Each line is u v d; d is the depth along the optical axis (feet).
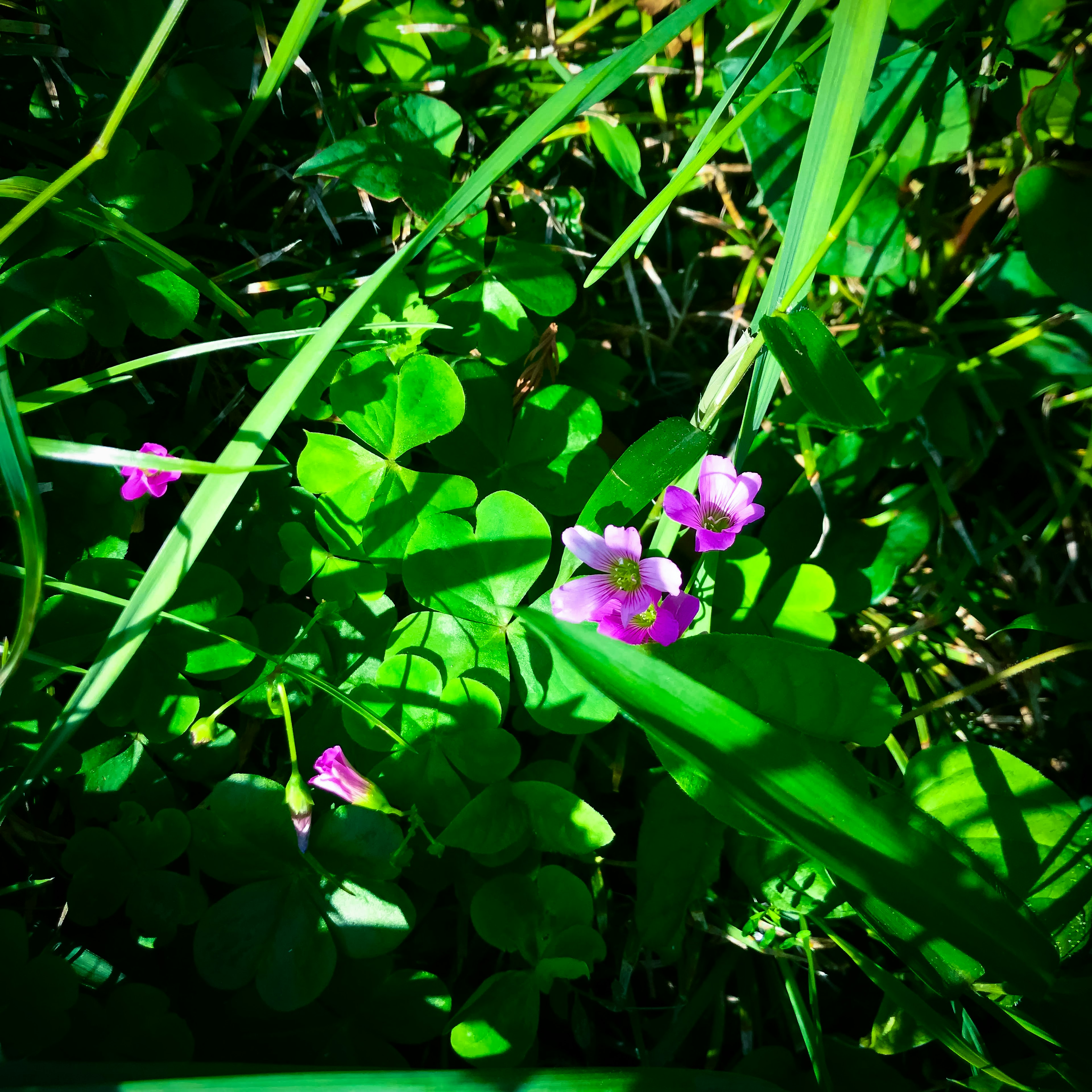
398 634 0.61
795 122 0.68
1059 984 0.59
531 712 0.60
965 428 0.71
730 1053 0.65
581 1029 0.62
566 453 0.65
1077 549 0.74
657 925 0.61
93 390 0.64
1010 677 0.72
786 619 0.64
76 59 0.63
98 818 0.60
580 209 0.72
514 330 0.66
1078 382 0.72
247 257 0.69
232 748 0.61
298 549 0.61
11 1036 0.54
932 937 0.56
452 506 0.62
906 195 0.73
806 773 0.50
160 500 0.65
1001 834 0.61
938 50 0.66
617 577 0.56
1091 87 0.68
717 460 0.57
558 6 0.72
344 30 0.67
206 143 0.63
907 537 0.71
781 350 0.57
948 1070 0.64
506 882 0.59
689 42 0.72
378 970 0.59
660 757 0.58
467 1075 0.51
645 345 0.74
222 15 0.64
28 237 0.59
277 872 0.58
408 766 0.59
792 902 0.62
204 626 0.60
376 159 0.64
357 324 0.62
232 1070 0.51
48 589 0.60
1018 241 0.74
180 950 0.60
